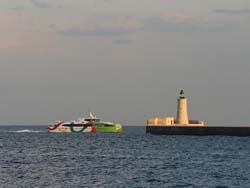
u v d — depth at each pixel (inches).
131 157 6520.7
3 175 4621.1
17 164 5565.9
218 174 4773.6
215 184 4188.0
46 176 4574.3
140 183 4220.0
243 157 6560.0
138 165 5502.0
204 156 6702.8
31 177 4503.0
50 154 6993.1
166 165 5506.9
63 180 4347.9
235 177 4581.7
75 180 4355.3
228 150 7765.8
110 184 4158.5
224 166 5438.0
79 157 6505.9
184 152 7386.8
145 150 7805.1
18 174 4694.9
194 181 4340.6
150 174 4751.5
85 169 5113.2
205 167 5334.6
